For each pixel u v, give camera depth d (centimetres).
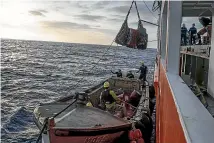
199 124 142
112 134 743
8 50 14038
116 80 1585
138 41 2000
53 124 668
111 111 1002
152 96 1505
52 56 10656
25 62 7181
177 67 360
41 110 835
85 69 5847
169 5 353
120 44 1995
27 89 3052
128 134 782
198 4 651
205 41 991
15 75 4366
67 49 18688
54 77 4319
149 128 940
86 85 3606
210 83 502
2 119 1725
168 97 284
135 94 1238
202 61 690
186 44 1272
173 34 357
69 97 1117
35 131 1505
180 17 351
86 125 709
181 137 150
